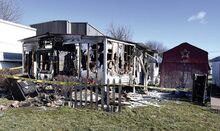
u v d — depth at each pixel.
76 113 8.71
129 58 16.39
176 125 7.93
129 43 16.27
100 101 10.07
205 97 12.55
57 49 15.22
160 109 10.15
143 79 18.38
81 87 9.65
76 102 9.65
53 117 8.07
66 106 9.56
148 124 7.83
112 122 7.87
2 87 12.48
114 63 14.57
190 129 7.61
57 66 15.20
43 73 15.36
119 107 9.14
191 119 8.89
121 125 7.59
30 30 21.31
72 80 12.12
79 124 7.45
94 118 8.19
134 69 17.00
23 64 16.56
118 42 14.97
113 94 9.47
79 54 14.30
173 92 15.39
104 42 13.63
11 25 19.34
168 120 8.48
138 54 17.81
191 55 15.76
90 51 14.02
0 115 7.99
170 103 12.02
